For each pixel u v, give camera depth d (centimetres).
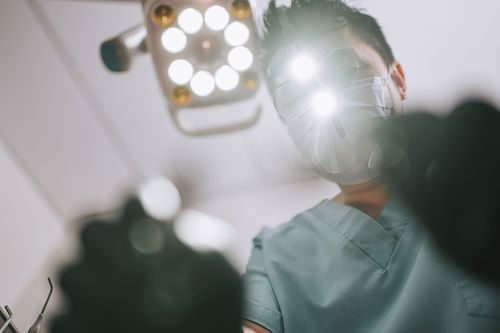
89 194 203
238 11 96
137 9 166
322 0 97
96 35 169
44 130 186
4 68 170
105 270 55
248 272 95
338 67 92
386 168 68
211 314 56
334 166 91
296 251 93
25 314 154
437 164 63
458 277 73
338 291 83
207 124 191
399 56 175
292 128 97
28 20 162
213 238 57
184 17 94
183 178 205
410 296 75
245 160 207
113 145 197
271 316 84
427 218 62
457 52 175
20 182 186
